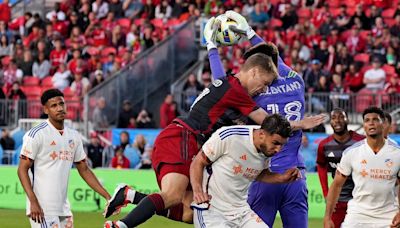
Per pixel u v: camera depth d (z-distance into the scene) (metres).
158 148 11.70
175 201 11.39
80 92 36.41
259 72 11.66
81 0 42.34
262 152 10.97
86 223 23.00
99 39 39.97
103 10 41.88
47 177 13.27
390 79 34.56
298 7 40.34
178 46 36.19
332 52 35.97
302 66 34.28
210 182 11.23
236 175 11.12
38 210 13.08
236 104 11.57
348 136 16.64
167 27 39.38
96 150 30.25
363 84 34.66
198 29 36.91
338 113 16.45
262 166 11.17
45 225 13.15
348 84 34.59
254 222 11.29
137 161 29.53
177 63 36.16
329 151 16.66
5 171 27.55
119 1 42.09
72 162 13.69
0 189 27.55
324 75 33.91
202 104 11.69
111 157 30.80
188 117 11.80
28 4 43.91
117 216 24.91
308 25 38.66
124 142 30.23
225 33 12.99
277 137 10.70
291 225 12.84
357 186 14.07
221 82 11.66
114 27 40.22
